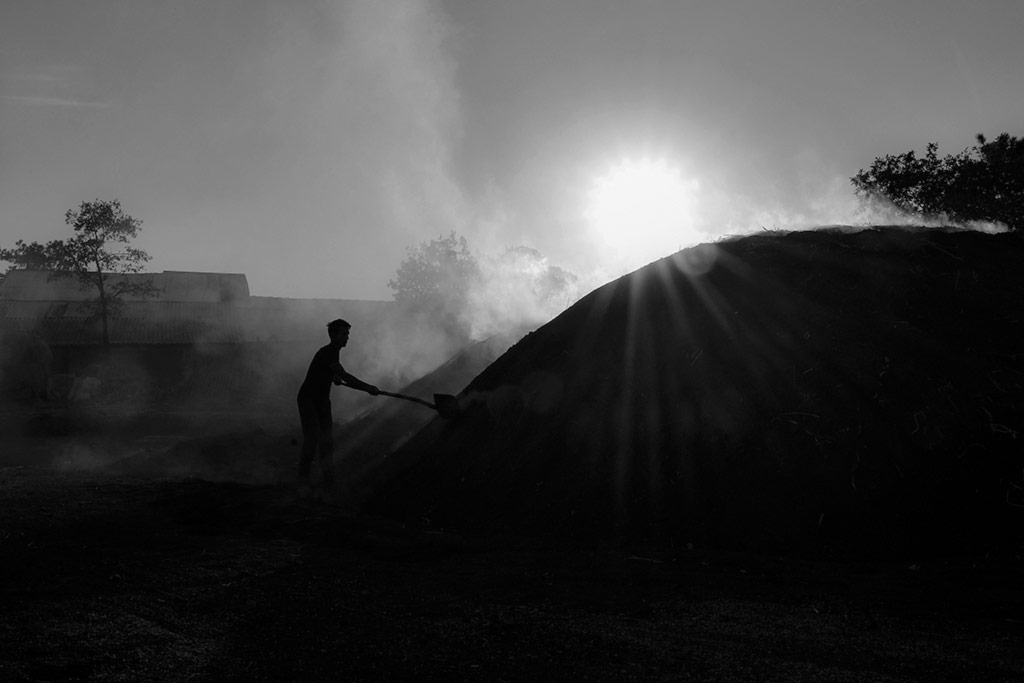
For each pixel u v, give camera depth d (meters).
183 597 4.85
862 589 4.94
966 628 4.20
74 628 4.21
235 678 3.57
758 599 4.75
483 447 7.90
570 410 7.64
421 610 4.58
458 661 3.77
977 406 6.57
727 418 6.86
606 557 5.83
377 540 6.36
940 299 7.55
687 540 6.16
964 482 6.14
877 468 6.27
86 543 6.29
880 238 8.55
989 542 5.79
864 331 7.30
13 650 3.88
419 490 7.87
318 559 5.82
